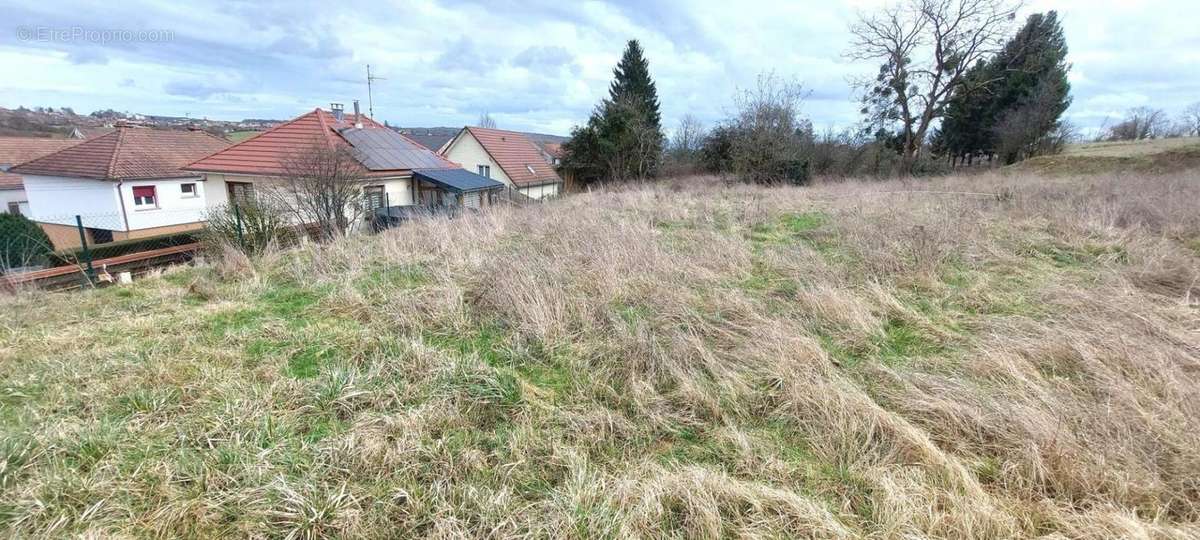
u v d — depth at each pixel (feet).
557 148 137.59
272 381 9.87
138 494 6.75
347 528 6.25
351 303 14.61
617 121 82.17
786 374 9.81
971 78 75.31
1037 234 21.77
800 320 12.84
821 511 6.45
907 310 13.14
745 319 12.83
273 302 15.19
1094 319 11.96
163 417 8.54
